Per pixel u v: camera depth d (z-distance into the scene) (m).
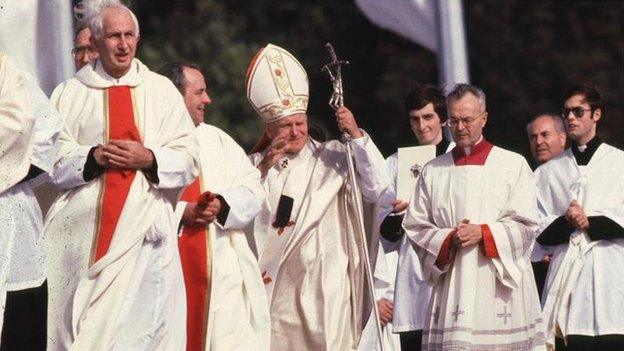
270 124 27.97
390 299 30.75
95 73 24.91
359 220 27.30
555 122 33.09
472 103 26.98
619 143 67.56
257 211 26.50
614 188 30.36
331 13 70.56
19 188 23.41
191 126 25.22
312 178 27.84
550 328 30.08
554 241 30.25
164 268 24.69
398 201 28.25
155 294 24.56
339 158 28.06
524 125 68.25
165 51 63.66
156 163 24.31
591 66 68.62
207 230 26.22
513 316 26.91
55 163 24.23
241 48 63.81
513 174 27.09
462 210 27.00
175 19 64.50
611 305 29.88
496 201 27.02
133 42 24.84
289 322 27.50
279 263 27.52
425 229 27.23
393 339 30.95
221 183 26.56
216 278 26.22
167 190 24.88
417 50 70.00
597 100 30.67
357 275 27.72
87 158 24.23
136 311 24.38
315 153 28.14
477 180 27.06
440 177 27.30
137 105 24.80
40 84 32.94
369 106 70.44
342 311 27.47
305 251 27.56
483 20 69.00
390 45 70.31
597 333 29.81
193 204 25.98
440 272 26.98
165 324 24.64
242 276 26.55
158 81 25.19
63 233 24.36
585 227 29.98
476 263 26.83
